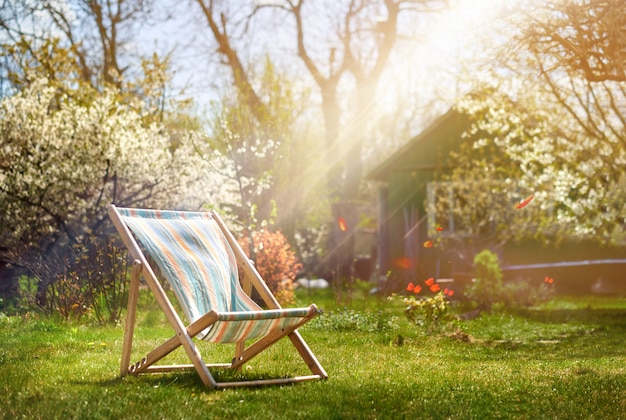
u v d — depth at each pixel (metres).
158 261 5.59
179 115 19.22
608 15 9.23
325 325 9.92
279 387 5.40
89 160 13.28
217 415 4.46
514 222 18.75
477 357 7.77
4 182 12.66
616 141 14.09
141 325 9.88
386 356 7.51
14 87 17.17
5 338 8.09
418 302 10.30
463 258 19.12
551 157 15.84
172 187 14.61
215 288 5.82
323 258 24.12
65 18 21.52
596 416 4.77
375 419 4.50
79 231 13.66
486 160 20.98
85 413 4.34
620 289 18.52
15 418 4.24
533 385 5.75
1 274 13.05
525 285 14.89
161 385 5.35
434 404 4.95
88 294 10.42
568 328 10.69
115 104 15.09
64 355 6.86
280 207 19.39
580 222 16.12
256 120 19.66
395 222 22.12
